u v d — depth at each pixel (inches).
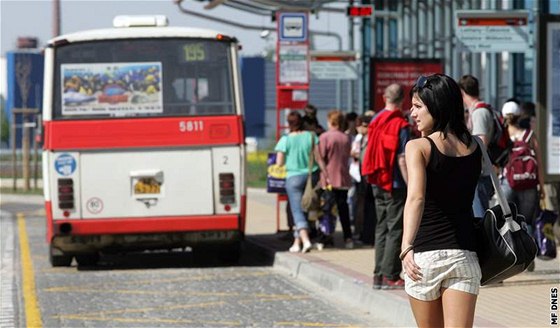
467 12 1792.6
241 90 1619.1
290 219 1879.9
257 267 1652.3
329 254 1621.6
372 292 1182.3
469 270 614.9
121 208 1592.0
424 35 2684.5
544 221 1289.4
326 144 1653.5
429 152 617.9
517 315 999.6
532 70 1979.6
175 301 1284.4
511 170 1280.8
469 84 1155.3
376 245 1209.4
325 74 3159.5
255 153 6063.0
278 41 1975.9
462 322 613.9
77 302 1286.9
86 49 1604.3
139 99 1604.3
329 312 1180.5
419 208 611.2
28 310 1219.2
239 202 1604.3
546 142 1395.2
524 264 629.3
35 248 2071.9
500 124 1159.6
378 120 1188.5
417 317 629.3
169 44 1612.9
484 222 631.2
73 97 1598.2
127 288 1414.9
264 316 1156.5
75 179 1587.1
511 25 1797.5
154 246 1622.8
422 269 614.2
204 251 1715.1
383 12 2748.5
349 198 1932.8
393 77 2274.9
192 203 1599.4
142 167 1594.5
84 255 1722.4
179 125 1599.4
